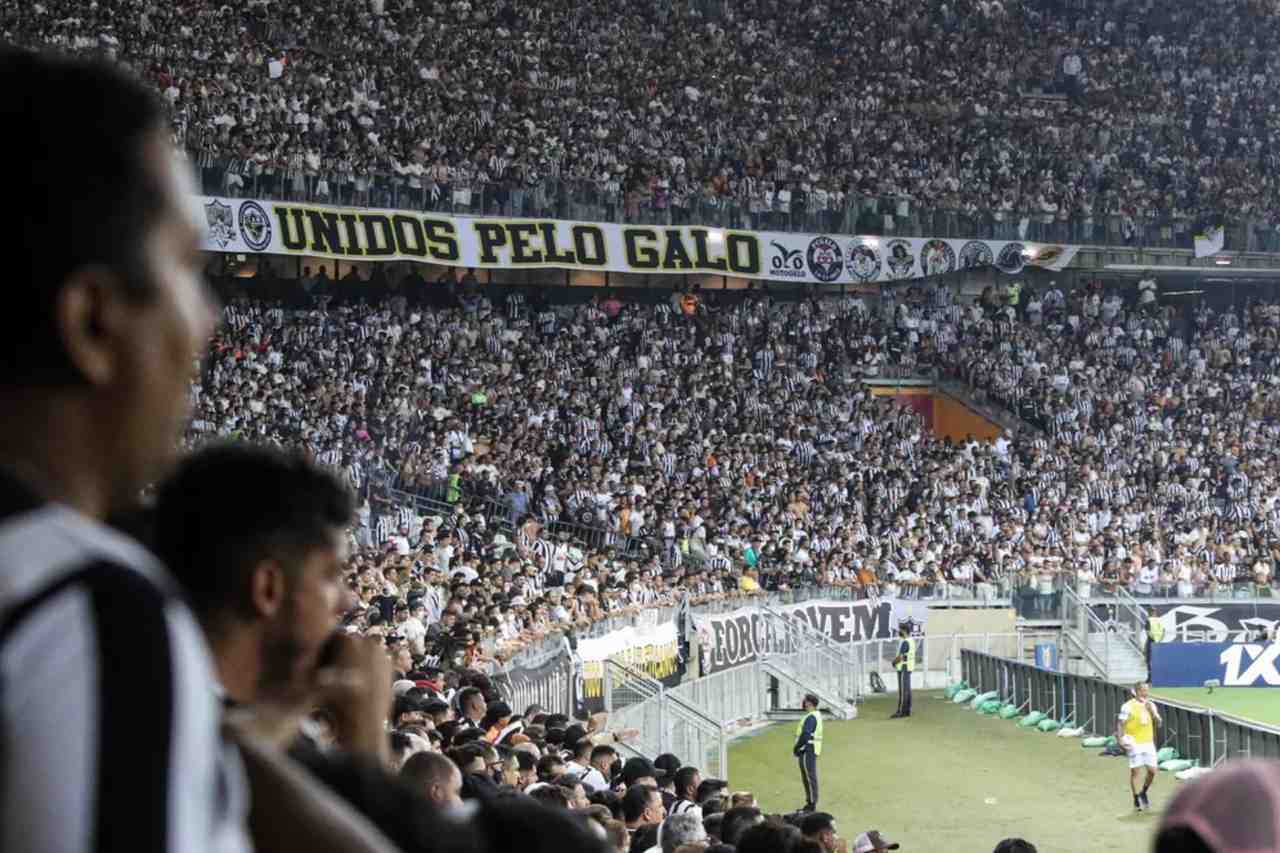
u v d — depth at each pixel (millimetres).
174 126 43375
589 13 57625
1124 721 27609
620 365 50750
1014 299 59219
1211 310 60906
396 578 25922
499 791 8578
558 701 25328
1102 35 66812
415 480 38219
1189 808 1839
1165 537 48938
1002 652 44531
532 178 50250
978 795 28672
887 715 39031
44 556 1332
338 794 2141
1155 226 58750
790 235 53938
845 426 51531
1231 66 66625
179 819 1315
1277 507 51125
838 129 58594
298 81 48406
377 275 50719
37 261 1400
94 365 1438
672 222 52188
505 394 46531
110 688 1284
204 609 2105
